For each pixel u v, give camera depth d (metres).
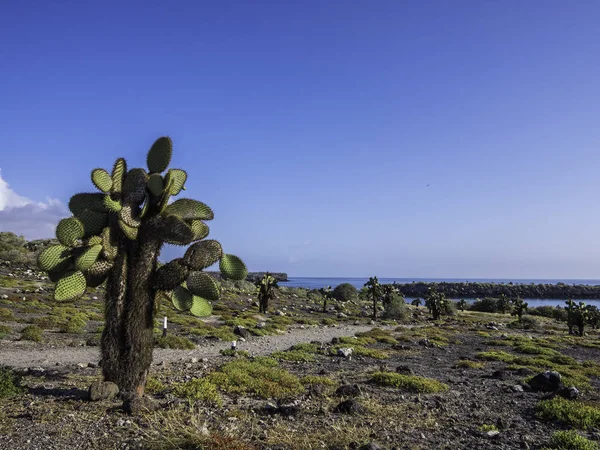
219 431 8.55
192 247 11.60
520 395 14.60
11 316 30.56
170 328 34.06
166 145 11.94
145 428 8.62
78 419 9.07
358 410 10.88
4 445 7.58
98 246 10.60
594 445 8.48
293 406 10.67
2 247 79.75
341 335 40.00
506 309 101.69
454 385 16.41
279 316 55.72
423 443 8.66
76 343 22.86
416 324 62.84
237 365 16.42
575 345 40.69
